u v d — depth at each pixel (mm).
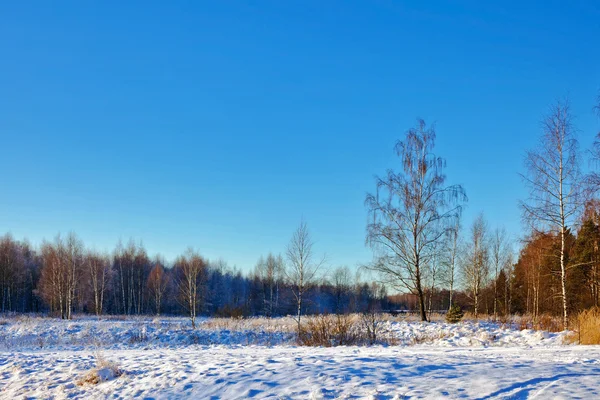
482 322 24547
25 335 21906
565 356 9680
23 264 57812
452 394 5879
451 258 32500
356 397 6195
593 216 19281
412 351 12125
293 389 6887
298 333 19391
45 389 8641
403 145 26766
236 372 8344
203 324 27625
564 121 19578
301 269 27047
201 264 43625
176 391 7551
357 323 20062
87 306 53906
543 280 31797
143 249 65500
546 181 19594
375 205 26188
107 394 7910
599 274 24109
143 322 28875
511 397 5578
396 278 25953
